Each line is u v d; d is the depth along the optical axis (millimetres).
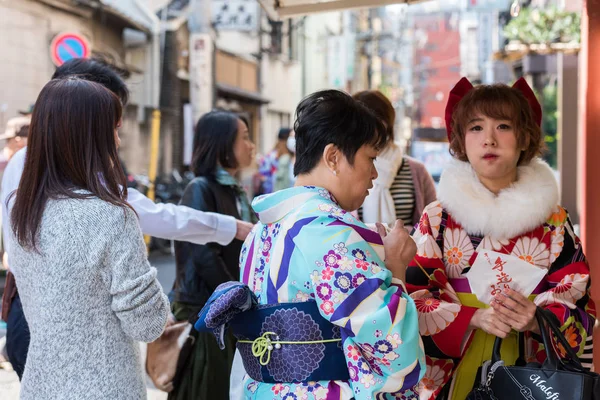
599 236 3398
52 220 1783
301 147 1769
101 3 10523
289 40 22484
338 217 1643
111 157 1903
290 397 1651
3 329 5297
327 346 1651
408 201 3443
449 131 2395
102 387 1792
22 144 3971
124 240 1811
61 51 9516
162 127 13633
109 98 1901
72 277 1760
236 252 3117
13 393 4219
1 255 5383
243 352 1789
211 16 12352
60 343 1765
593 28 3369
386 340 1558
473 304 2184
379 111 3309
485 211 2135
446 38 40562
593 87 3385
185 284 2996
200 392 2824
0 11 8461
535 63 10312
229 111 3266
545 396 1812
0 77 8516
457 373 2178
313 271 1601
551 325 1933
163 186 11703
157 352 2801
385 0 3811
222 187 3184
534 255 2154
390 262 1730
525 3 14125
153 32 12891
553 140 13430
